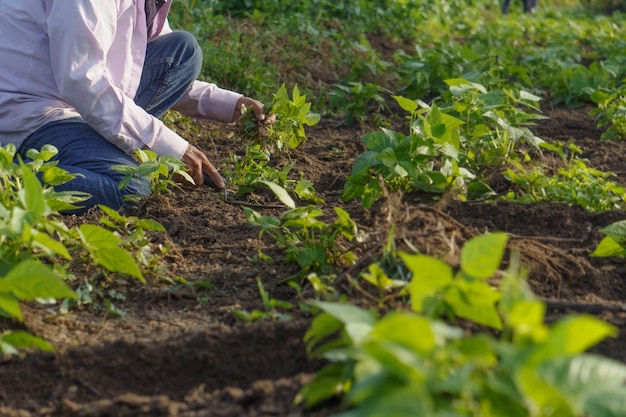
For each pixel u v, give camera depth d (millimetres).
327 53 7211
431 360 1687
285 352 2404
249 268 3127
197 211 3738
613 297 2832
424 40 8609
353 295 2654
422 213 2943
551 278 2850
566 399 1543
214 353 2410
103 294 2916
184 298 2928
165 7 4301
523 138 4785
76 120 3990
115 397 2297
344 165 4699
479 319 2090
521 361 1634
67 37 3721
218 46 6219
